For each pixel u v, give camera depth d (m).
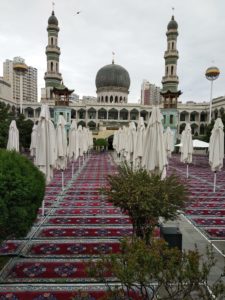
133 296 3.12
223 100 45.03
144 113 52.84
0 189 3.61
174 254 2.46
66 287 3.93
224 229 6.49
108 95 53.59
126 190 4.58
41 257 4.88
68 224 6.74
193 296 2.77
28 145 29.94
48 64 50.69
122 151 20.11
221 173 16.81
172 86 49.69
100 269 2.65
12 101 46.94
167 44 50.31
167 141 18.78
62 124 11.89
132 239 2.97
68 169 17.89
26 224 3.96
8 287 3.91
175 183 4.83
